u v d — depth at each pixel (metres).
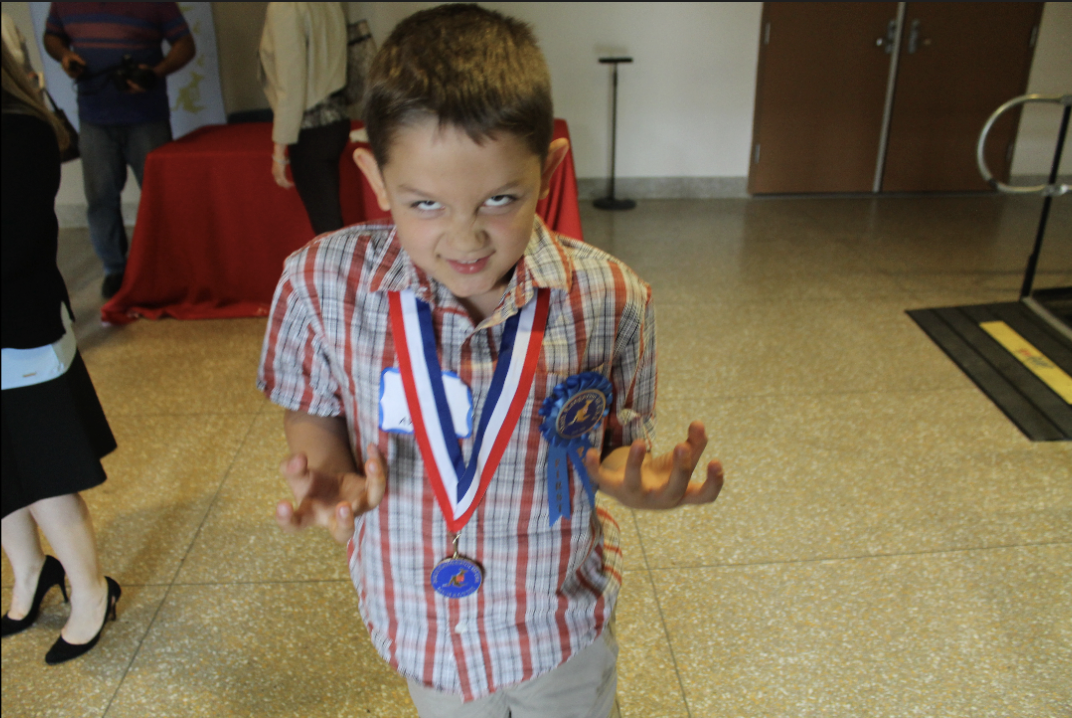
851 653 1.68
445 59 0.61
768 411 2.69
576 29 5.47
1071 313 3.37
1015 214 5.30
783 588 1.87
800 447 2.47
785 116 5.73
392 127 0.61
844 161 5.87
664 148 5.84
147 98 3.56
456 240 0.64
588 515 0.86
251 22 4.81
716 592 1.86
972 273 4.07
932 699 1.57
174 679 1.64
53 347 1.31
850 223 5.14
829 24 5.47
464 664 0.86
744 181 5.95
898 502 2.19
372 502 0.69
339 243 0.78
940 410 2.69
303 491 0.72
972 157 5.84
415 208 0.65
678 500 0.77
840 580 1.90
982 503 2.18
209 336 3.35
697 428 0.72
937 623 1.76
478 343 0.78
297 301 0.80
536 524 0.83
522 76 0.63
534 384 0.78
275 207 3.46
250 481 2.32
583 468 0.82
